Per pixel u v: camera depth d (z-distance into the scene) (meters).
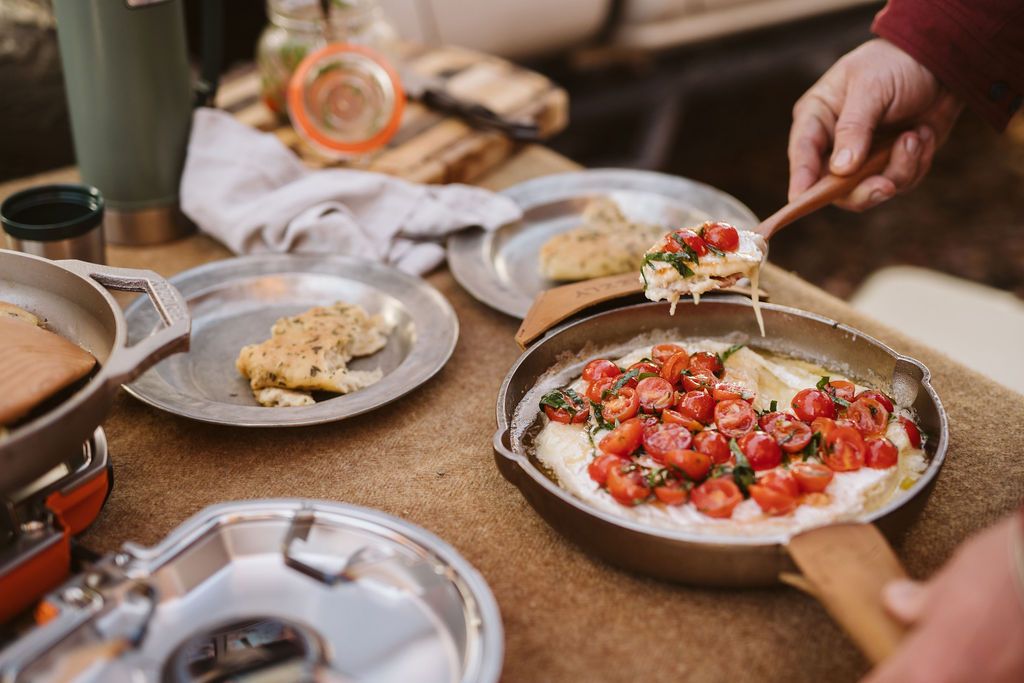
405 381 1.52
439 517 1.29
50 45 2.49
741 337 1.57
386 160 2.26
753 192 4.63
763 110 5.35
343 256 1.87
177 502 1.31
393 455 1.41
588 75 4.10
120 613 0.95
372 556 1.03
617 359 1.55
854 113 1.72
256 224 1.90
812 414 1.32
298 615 1.00
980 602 0.77
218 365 1.61
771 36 4.31
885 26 1.78
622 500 1.18
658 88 4.16
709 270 1.38
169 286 1.23
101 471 1.18
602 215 2.04
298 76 2.16
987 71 1.73
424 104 2.53
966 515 1.29
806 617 1.13
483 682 0.89
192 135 2.02
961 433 1.45
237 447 1.42
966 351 2.74
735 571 1.08
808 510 1.17
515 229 2.08
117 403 1.51
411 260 1.91
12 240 1.66
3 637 1.05
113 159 1.90
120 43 1.79
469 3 3.28
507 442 1.25
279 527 1.07
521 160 2.44
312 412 1.42
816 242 4.45
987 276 4.25
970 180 5.12
